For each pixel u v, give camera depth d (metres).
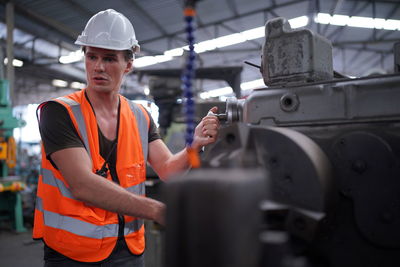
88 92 0.99
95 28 0.94
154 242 1.94
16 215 3.72
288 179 0.50
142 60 8.20
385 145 0.56
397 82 0.60
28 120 11.45
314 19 7.14
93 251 0.89
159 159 1.11
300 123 0.67
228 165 0.40
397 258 0.55
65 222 0.87
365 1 6.59
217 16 6.96
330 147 0.61
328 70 0.80
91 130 0.93
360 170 0.57
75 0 5.17
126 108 1.06
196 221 0.32
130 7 5.64
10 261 2.85
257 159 0.51
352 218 0.58
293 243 0.47
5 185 3.47
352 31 7.87
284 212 0.47
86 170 0.79
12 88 5.01
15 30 6.21
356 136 0.58
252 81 10.79
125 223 0.97
